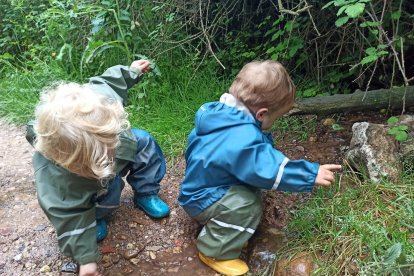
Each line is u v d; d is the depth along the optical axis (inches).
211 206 74.2
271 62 77.8
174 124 114.8
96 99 64.6
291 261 74.6
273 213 86.3
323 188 86.5
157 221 86.9
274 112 77.2
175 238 83.2
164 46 135.5
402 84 114.0
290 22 112.3
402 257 65.1
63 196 68.7
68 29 144.6
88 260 69.8
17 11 174.2
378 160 85.7
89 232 70.3
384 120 109.3
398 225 74.7
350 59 113.0
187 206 77.7
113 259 79.0
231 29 144.4
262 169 69.5
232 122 73.9
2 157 112.0
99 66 136.1
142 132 86.8
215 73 130.8
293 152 102.7
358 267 69.4
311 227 79.2
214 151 73.5
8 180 102.1
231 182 74.5
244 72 76.5
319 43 120.6
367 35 110.2
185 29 141.3
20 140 120.2
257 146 70.6
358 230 74.5
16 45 171.9
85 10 139.3
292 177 69.1
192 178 76.6
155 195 88.0
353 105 106.6
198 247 77.5
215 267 76.2
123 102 83.4
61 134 61.3
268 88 73.7
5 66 159.0
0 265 78.2
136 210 89.5
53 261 78.8
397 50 105.9
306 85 120.6
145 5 139.0
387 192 82.6
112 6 131.8
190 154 79.1
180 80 130.6
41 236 84.2
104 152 62.6
